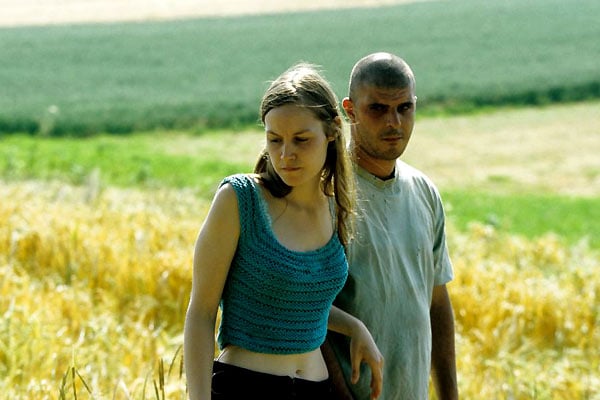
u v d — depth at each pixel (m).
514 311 26.11
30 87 131.50
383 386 11.38
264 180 10.00
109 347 19.30
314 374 10.20
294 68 9.88
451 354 12.52
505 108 118.62
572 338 26.81
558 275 36.44
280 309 9.85
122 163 76.50
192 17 193.88
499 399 19.41
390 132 11.20
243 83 136.75
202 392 9.51
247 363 9.92
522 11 190.25
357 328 10.66
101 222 35.28
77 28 180.38
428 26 180.12
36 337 18.97
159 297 25.52
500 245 42.03
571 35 165.88
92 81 137.00
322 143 9.75
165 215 38.72
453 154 96.38
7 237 29.91
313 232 10.13
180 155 87.06
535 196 73.94
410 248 11.59
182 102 119.88
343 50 162.12
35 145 89.94
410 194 11.77
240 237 9.82
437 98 119.31
